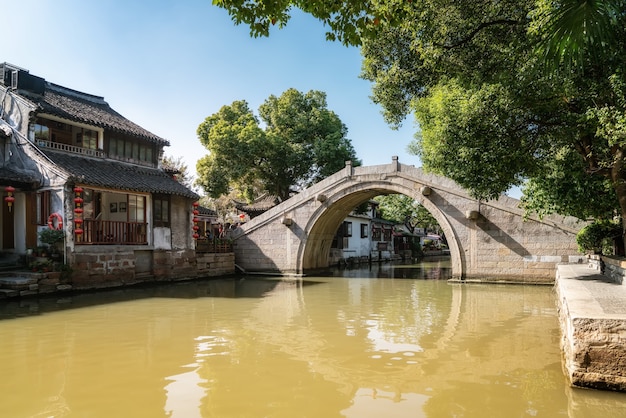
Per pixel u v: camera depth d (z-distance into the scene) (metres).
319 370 6.88
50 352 8.00
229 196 44.59
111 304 13.85
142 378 6.51
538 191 13.45
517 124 9.72
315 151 31.06
